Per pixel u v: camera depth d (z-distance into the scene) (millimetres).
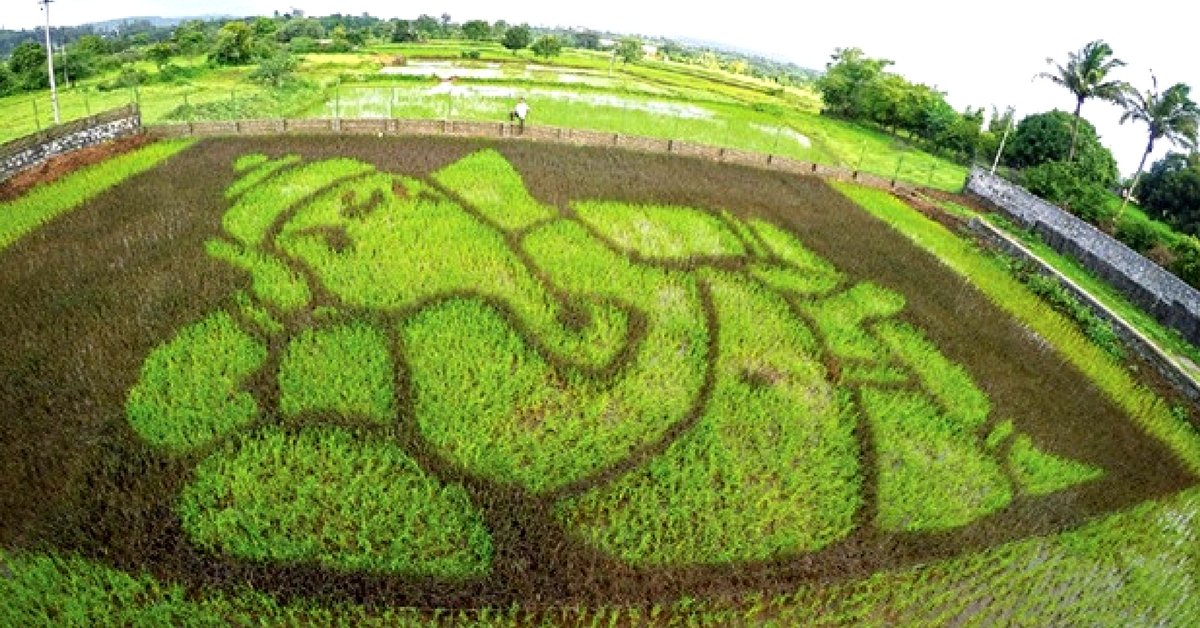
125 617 10352
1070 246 31812
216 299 17797
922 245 28422
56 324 16453
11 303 17109
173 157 27469
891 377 18359
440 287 19328
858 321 20984
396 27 85875
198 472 12773
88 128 27453
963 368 19578
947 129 54906
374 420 14477
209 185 24734
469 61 64750
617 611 11273
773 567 12477
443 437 14164
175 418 13961
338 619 10672
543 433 14805
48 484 12250
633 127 42562
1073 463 16578
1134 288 27984
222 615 10594
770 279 22578
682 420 15672
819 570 12570
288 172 26297
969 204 36844
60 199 22891
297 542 11727
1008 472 15891
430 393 15359
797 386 17562
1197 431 19453
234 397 14648
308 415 14359
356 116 38750
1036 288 26188
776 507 13750
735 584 12086
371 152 29297
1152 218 45844
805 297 21812
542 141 33719
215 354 15898
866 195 33500
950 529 13828
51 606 10422
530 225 23812
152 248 20125
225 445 13414
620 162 31922
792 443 15375
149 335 16281
